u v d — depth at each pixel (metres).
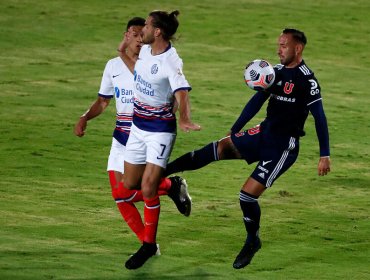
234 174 44.03
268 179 27.20
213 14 83.00
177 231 33.56
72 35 74.94
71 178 41.81
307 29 80.50
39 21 77.75
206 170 44.47
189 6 85.25
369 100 62.47
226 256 30.53
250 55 72.44
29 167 43.41
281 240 33.06
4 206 36.16
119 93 29.91
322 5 88.56
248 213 27.44
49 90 60.69
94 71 66.12
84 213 35.72
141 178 28.12
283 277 28.28
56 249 30.03
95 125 52.81
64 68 66.44
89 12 81.31
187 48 73.19
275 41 76.44
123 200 29.55
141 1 86.31
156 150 27.00
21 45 71.56
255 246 27.67
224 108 58.16
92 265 28.14
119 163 29.98
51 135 50.12
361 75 69.25
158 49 26.64
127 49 30.03
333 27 81.69
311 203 39.22
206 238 32.78
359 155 49.16
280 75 27.09
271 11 85.12
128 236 32.56
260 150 27.36
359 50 76.12
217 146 27.80
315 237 33.62
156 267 28.50
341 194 41.09
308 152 49.22
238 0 88.56
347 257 31.08
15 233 32.06
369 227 35.38
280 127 27.19
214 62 69.94
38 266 27.47
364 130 54.88
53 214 35.28
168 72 26.16
